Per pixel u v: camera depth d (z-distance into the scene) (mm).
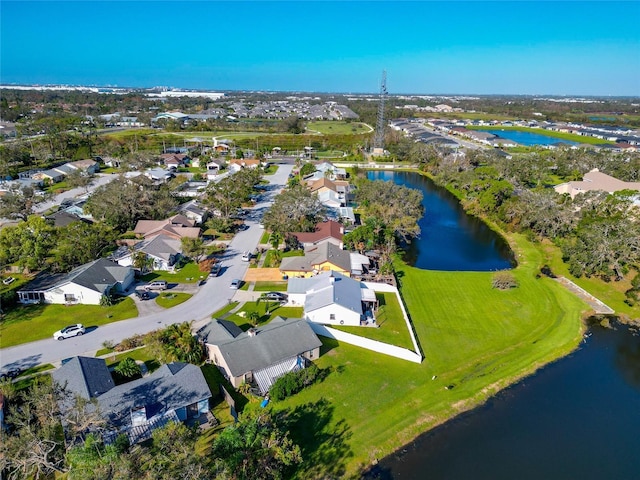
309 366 44875
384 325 54469
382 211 87750
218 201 90062
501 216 99625
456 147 185125
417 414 40531
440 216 107125
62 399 32219
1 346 47062
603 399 44125
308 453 35219
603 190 101000
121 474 24125
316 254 69062
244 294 60656
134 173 126562
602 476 35375
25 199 86875
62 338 48750
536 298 63625
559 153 156000
